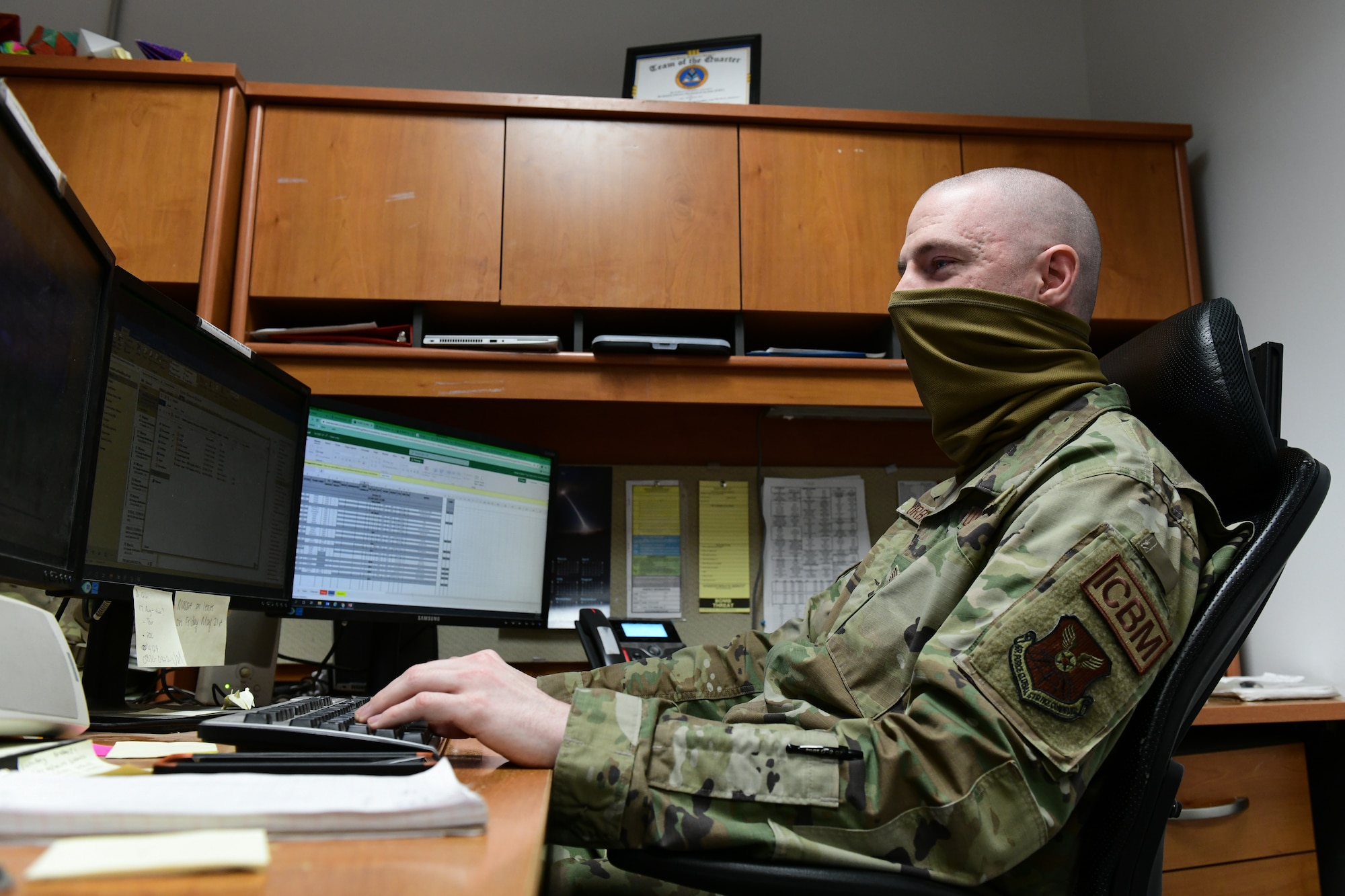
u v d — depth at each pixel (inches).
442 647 70.4
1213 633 26.7
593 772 23.3
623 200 68.9
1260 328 70.2
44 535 26.4
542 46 87.0
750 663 41.7
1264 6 70.8
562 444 74.0
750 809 23.7
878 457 77.2
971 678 24.7
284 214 66.0
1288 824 53.1
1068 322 36.5
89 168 63.9
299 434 48.4
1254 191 71.3
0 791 13.2
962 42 91.9
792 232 69.7
